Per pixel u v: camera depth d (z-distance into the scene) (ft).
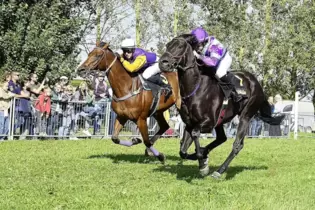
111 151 39.01
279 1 90.58
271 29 91.30
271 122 29.45
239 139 26.84
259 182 26.14
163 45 91.81
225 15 89.76
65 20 63.62
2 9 59.31
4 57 60.49
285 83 95.35
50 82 61.82
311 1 92.94
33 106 44.86
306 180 27.25
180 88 24.08
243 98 26.76
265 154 40.37
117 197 21.12
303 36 89.61
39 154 35.12
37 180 24.89
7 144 40.29
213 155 38.75
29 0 63.05
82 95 47.85
